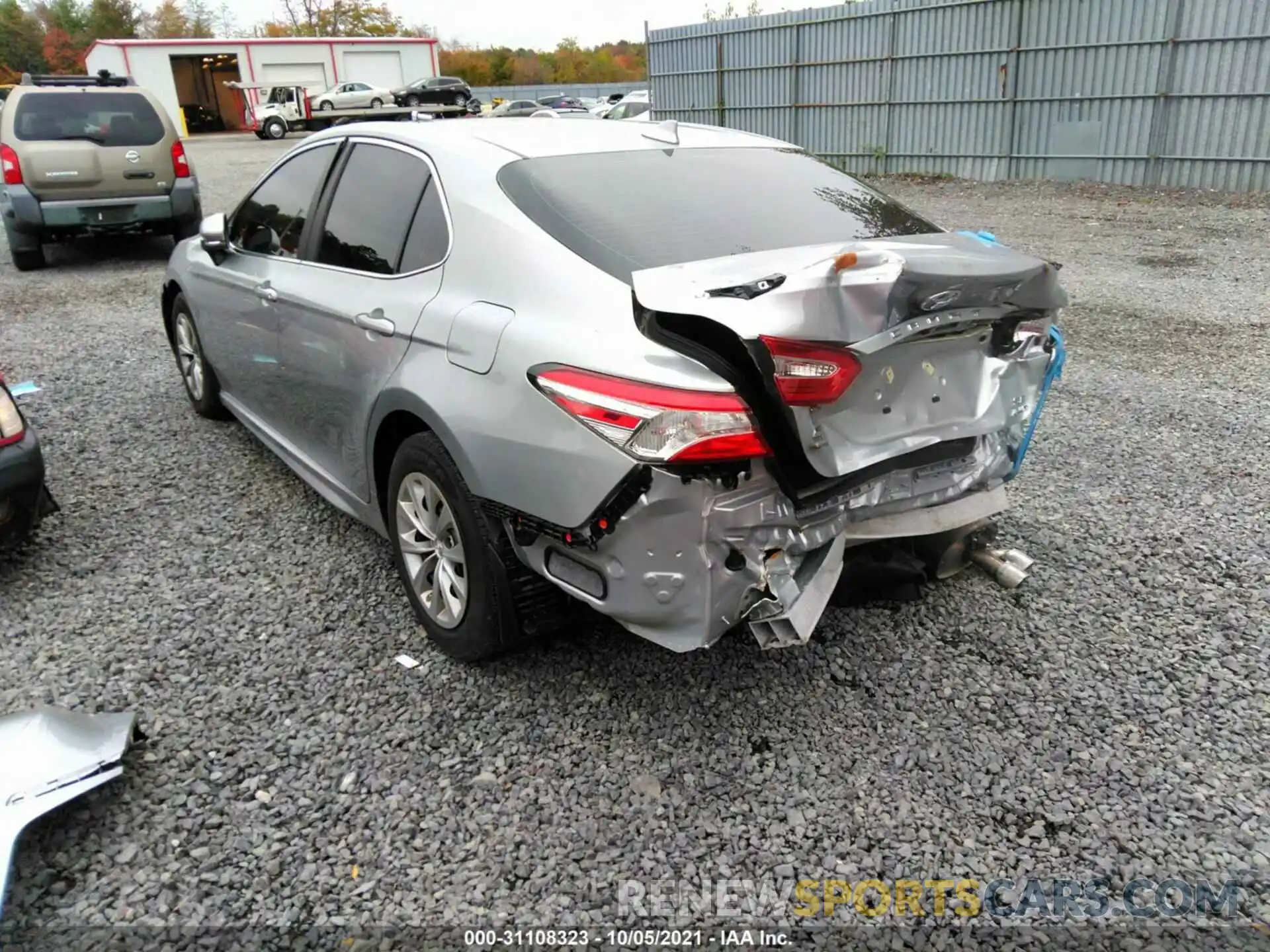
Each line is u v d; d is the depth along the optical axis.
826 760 2.68
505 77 69.25
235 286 4.28
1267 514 4.15
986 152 17.30
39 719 2.51
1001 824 2.46
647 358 2.32
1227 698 2.94
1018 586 3.42
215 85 47.00
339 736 2.78
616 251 2.67
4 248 12.13
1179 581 3.61
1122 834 2.42
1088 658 3.15
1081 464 4.73
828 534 2.59
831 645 3.22
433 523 3.04
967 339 2.71
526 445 2.50
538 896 2.26
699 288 2.28
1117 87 15.28
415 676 3.06
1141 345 6.87
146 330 7.75
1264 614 3.38
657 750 2.72
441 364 2.82
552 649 3.20
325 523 4.17
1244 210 12.55
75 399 5.94
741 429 2.25
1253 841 2.40
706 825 2.46
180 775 2.62
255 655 3.18
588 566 2.51
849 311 2.20
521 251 2.74
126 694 2.96
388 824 2.46
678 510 2.30
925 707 2.91
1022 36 16.19
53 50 68.06
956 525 2.93
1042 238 11.32
